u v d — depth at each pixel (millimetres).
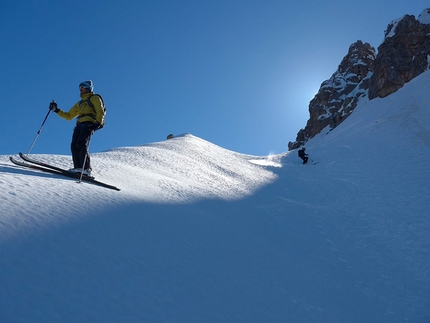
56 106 7246
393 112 35750
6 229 3809
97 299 3346
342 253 9672
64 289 3268
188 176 14719
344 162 26797
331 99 58844
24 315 2736
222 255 6047
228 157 29344
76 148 7297
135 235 5098
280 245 8594
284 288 5973
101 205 5645
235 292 4926
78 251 3992
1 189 4793
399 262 9836
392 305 7172
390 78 45500
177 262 4918
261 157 39719
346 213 14539
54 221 4438
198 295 4332
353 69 60062
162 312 3623
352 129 38438
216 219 8156
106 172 9086
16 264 3307
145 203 6781
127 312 3359
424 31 47906
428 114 31828
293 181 21500
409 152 24562
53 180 6137
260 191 16328
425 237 11578
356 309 6430
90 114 7406
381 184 18875
